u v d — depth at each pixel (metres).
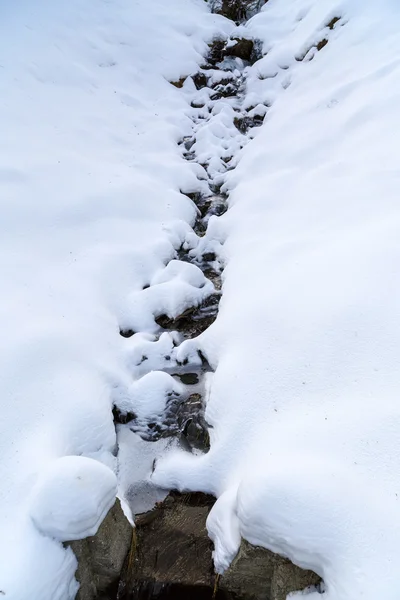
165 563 2.51
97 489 2.11
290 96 6.70
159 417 3.31
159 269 4.56
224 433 2.88
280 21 8.25
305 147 5.30
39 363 3.10
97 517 2.08
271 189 5.07
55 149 5.49
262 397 2.89
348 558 1.79
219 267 4.77
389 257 3.16
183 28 8.54
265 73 7.48
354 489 1.98
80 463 2.19
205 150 6.49
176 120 7.03
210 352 3.64
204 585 2.41
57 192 4.88
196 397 3.43
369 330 2.81
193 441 3.12
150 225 5.01
